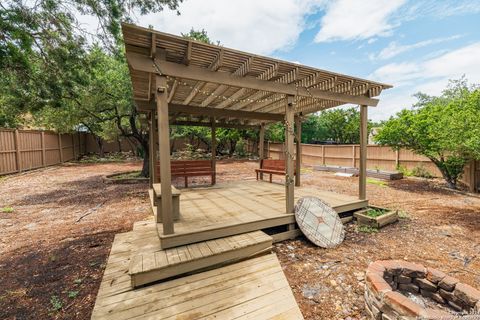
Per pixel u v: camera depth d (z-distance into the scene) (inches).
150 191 205.2
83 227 154.3
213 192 211.5
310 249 123.5
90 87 295.0
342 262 109.1
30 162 418.6
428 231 145.7
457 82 498.3
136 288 84.0
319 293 86.4
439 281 77.4
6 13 156.9
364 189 174.9
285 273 99.9
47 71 209.9
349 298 83.4
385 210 168.6
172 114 223.1
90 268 104.3
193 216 133.3
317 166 464.4
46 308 79.3
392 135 293.6
